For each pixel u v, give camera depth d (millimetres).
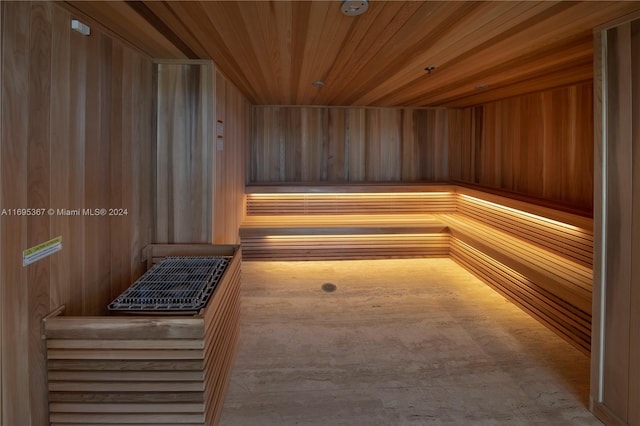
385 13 1432
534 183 3256
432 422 1604
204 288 1628
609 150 1568
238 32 1694
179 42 1889
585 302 1940
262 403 1715
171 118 2293
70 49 1479
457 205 4406
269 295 3031
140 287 1630
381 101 3896
